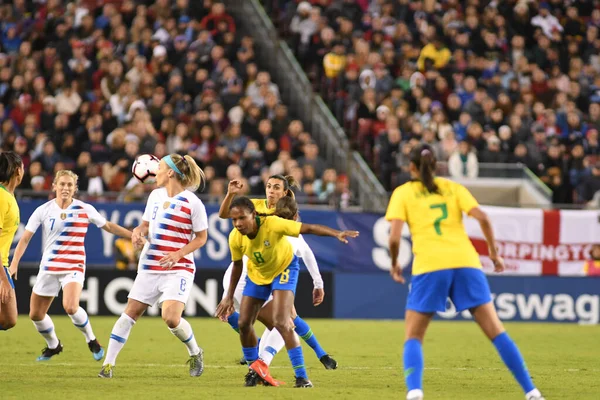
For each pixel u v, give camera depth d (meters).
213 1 55.56
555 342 31.83
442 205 15.85
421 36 55.06
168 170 20.61
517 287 39.66
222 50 50.84
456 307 15.62
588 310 40.00
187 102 47.41
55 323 34.88
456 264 15.48
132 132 43.50
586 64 57.50
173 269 20.31
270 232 18.20
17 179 20.42
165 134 45.25
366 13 56.78
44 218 22.81
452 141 47.03
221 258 38.47
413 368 15.16
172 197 20.53
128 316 20.31
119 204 37.62
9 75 48.59
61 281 22.95
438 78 51.53
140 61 48.38
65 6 54.06
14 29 51.84
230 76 48.84
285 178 21.12
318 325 36.56
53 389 18.17
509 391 19.11
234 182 18.12
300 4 55.19
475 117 50.19
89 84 48.72
